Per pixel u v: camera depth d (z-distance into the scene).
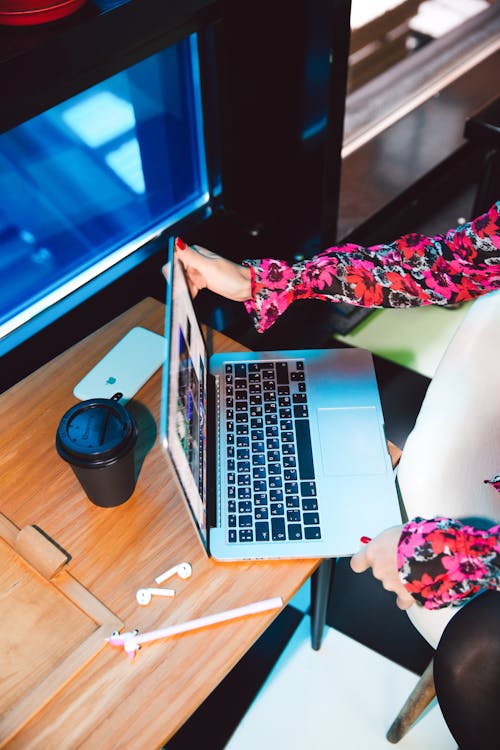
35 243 1.71
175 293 0.94
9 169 1.57
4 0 1.05
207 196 2.10
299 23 1.63
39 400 1.14
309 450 1.07
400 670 1.52
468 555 0.88
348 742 1.44
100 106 1.67
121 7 1.14
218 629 0.92
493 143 2.01
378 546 0.93
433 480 1.13
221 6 1.50
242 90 1.81
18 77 1.08
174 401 0.85
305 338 2.16
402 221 2.41
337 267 1.11
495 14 2.55
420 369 2.10
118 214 1.88
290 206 2.04
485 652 0.92
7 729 0.84
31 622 0.92
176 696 0.86
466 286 1.11
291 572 0.97
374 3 2.15
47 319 1.75
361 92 2.34
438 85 2.55
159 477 1.06
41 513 1.02
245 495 1.02
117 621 0.92
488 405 1.12
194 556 0.98
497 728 0.93
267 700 1.48
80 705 0.86
